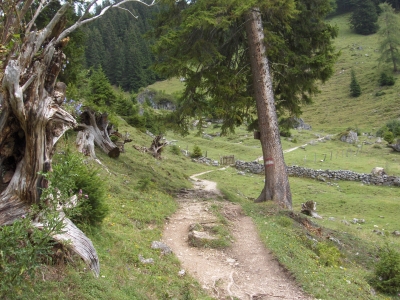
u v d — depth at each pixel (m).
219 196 18.62
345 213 23.19
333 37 19.31
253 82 17.97
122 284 6.68
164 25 18.20
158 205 13.22
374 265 11.82
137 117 42.09
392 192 28.02
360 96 82.06
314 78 19.22
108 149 18.27
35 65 5.42
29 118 5.34
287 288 8.75
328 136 55.03
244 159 41.44
